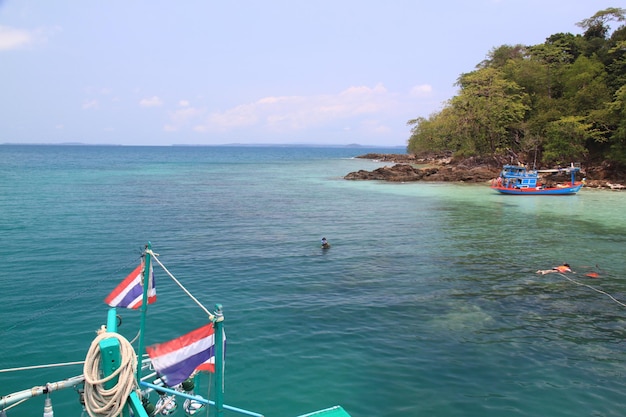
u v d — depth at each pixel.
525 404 10.84
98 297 17.45
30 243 25.91
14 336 14.02
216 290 18.64
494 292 18.81
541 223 35.25
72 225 31.58
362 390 11.37
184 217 36.38
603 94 67.06
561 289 19.25
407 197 51.34
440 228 33.03
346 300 17.67
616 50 74.00
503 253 25.50
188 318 15.58
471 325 15.41
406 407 10.68
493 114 74.75
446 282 20.09
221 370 6.96
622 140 60.41
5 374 11.83
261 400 10.89
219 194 53.28
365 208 42.75
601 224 34.84
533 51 83.94
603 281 20.38
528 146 71.06
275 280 20.11
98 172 85.56
